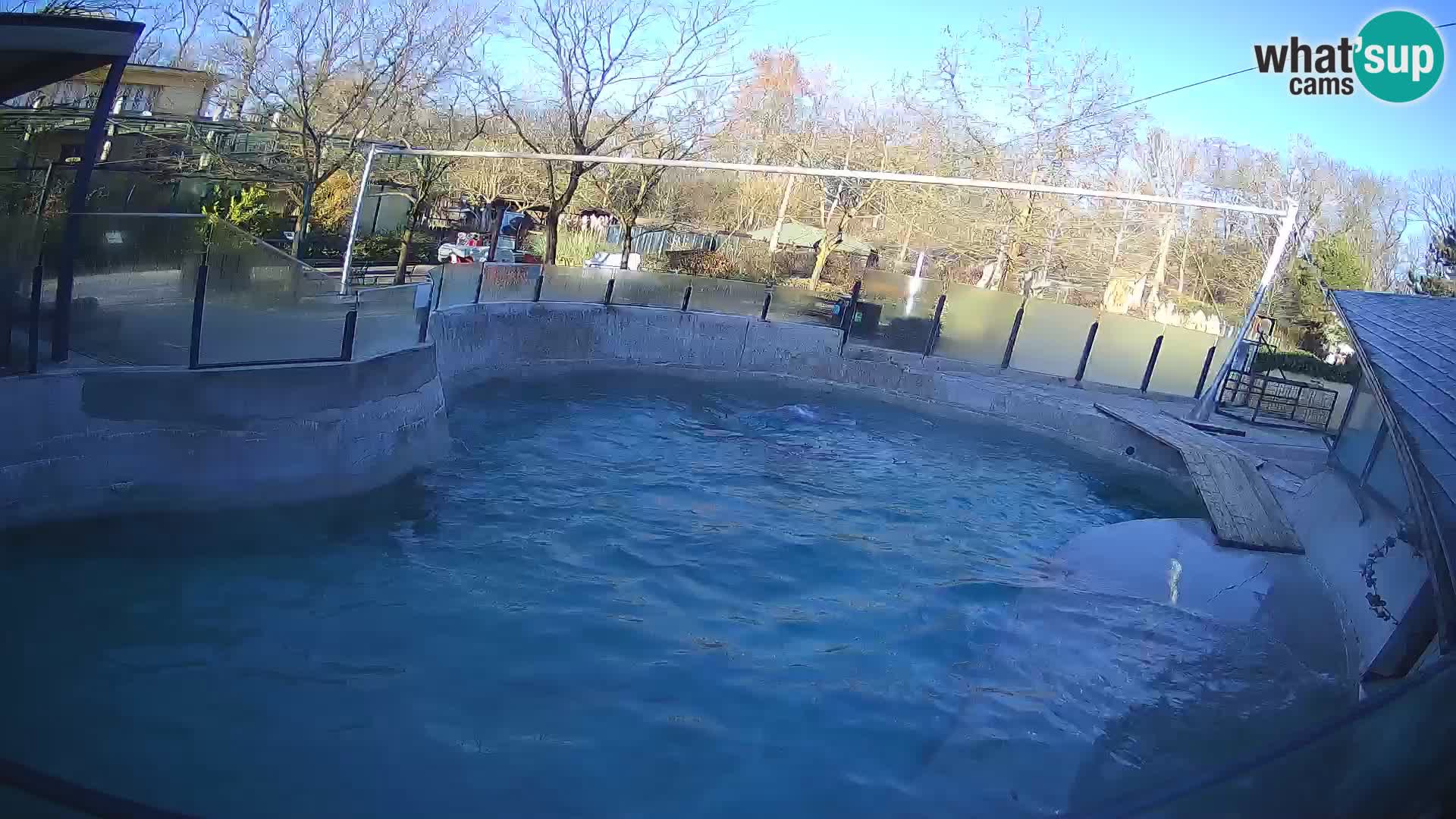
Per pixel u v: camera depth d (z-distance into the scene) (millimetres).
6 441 9617
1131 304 44406
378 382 13758
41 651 8648
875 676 10484
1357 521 12891
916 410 23938
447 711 9039
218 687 8719
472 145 34938
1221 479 16875
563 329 22828
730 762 8727
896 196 42938
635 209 32781
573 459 17344
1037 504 17906
